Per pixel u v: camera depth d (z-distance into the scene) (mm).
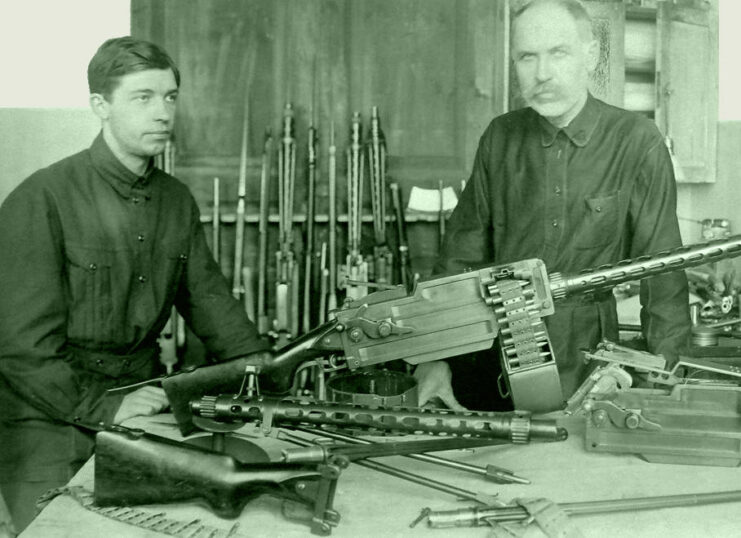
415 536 1374
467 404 2455
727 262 3307
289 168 3477
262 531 1407
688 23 3607
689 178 3656
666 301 2285
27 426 2143
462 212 2660
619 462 1701
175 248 2369
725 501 1479
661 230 2396
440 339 1803
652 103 3637
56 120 3338
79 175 2211
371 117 3539
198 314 2471
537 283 1785
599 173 2424
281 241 3477
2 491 2137
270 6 3488
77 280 2193
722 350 2826
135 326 2295
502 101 3590
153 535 1396
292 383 1882
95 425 2016
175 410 1861
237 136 3521
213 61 3482
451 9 3557
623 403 1801
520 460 1714
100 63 2107
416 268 3670
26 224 2121
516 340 1777
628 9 3564
